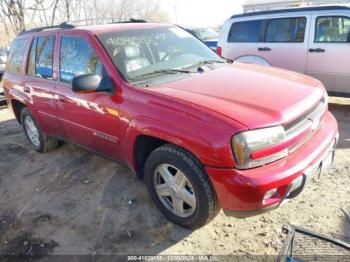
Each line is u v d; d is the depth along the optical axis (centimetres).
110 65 322
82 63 356
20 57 477
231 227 299
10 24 1205
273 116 246
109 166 430
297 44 621
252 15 682
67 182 403
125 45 347
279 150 245
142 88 297
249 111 249
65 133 410
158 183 306
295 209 314
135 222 317
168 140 268
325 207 313
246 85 296
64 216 338
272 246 274
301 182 251
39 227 324
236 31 706
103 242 296
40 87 418
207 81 306
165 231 301
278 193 245
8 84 499
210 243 283
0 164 473
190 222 286
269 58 663
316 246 254
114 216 329
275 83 304
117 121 312
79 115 361
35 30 460
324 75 603
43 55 422
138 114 289
